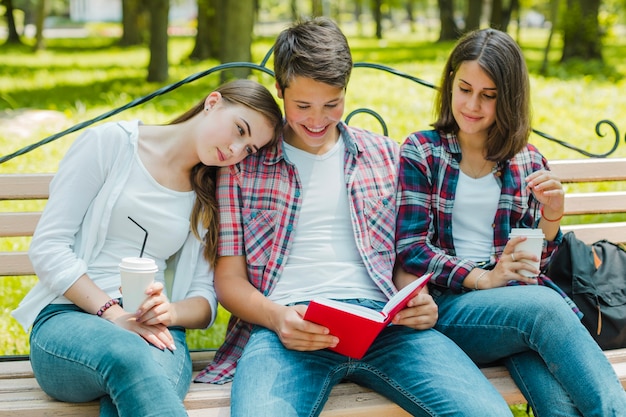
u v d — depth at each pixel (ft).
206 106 8.93
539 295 8.57
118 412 7.44
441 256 9.38
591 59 51.03
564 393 8.29
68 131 10.42
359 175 9.52
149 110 30.58
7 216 9.96
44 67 53.42
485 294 8.97
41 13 70.38
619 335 9.68
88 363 7.53
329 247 9.21
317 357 8.40
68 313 8.27
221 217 9.18
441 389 8.05
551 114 29.35
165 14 41.93
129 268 7.92
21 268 10.07
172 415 7.27
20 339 12.28
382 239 9.51
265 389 7.86
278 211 9.20
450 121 9.78
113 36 108.47
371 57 57.21
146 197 8.78
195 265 9.13
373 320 7.75
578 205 11.44
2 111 29.76
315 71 8.55
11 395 8.39
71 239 8.64
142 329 8.19
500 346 8.81
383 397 8.58
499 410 7.83
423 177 9.66
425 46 73.36
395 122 26.23
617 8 67.82
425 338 8.63
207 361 9.52
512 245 9.02
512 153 9.55
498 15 65.57
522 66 9.32
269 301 8.77
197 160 8.99
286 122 9.57
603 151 23.34
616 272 9.95
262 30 113.50
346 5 171.53
